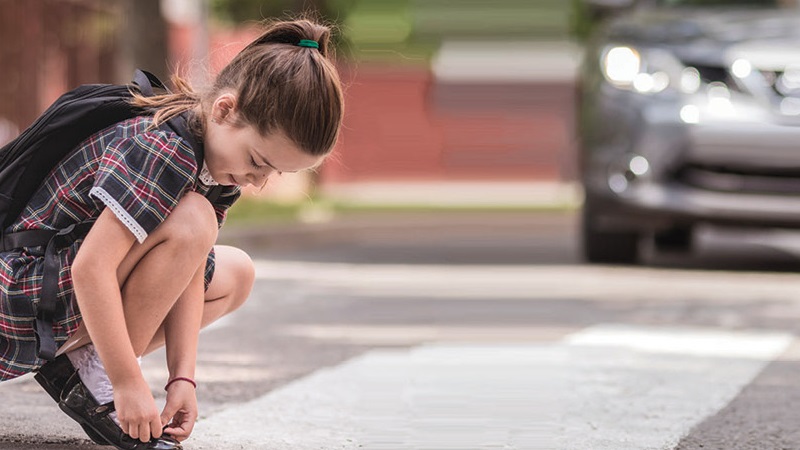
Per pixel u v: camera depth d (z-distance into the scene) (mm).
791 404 5715
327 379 6270
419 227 18297
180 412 4348
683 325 8289
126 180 4074
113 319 4074
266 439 4941
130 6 16078
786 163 10727
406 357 6977
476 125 30891
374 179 30406
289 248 15055
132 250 4145
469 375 6445
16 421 5078
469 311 9016
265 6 22625
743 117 10766
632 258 12117
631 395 5930
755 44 10930
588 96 11500
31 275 4195
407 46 30797
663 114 10867
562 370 6582
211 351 7113
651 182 10898
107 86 4305
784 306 9250
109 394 4324
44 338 4160
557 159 30828
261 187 4250
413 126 30578
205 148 4145
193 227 4156
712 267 12117
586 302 9492
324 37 4172
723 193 10797
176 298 4238
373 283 10922
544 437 5078
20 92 18844
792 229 10875
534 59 31375
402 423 5301
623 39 11367
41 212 4254
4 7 18484
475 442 5000
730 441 5000
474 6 31797
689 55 11000
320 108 3998
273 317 8648
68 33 20188
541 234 17547
